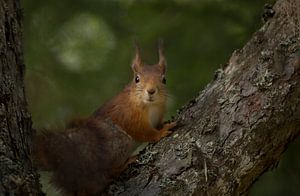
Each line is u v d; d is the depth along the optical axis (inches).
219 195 332.8
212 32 591.8
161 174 339.6
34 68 638.5
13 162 292.7
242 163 332.8
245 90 338.3
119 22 655.1
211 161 334.3
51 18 644.7
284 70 331.3
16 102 329.1
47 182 343.6
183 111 366.3
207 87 359.6
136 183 342.6
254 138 332.2
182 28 604.7
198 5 613.6
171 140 352.2
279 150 336.5
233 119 336.5
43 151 336.8
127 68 635.5
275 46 337.1
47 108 626.5
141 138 419.2
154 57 605.9
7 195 277.7
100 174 344.5
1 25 340.5
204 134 341.7
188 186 332.2
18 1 363.9
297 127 334.6
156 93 422.0
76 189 340.5
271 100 331.0
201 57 586.2
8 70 333.1
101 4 652.1
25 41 644.7
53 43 660.1
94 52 665.0
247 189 339.9
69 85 641.0
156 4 638.5
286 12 339.3
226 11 593.6
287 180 551.8
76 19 652.1
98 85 641.6
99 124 365.7
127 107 420.8
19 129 321.4
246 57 346.0
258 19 567.8
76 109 630.5
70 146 341.4
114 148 361.7
